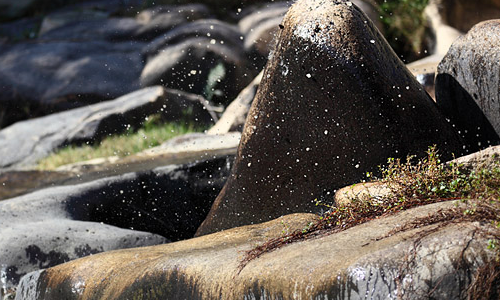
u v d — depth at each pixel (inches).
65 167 785.6
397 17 1321.4
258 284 241.0
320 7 387.5
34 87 1599.4
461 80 418.6
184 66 1518.2
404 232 225.9
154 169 598.2
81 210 554.6
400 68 395.5
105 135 1217.4
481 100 406.0
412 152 382.6
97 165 774.5
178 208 595.2
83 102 1574.8
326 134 382.6
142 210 585.0
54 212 538.3
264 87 404.5
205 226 459.8
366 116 374.3
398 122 378.9
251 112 415.5
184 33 1565.0
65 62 1642.5
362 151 379.6
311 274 222.2
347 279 209.0
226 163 613.9
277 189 407.5
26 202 540.1
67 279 347.6
